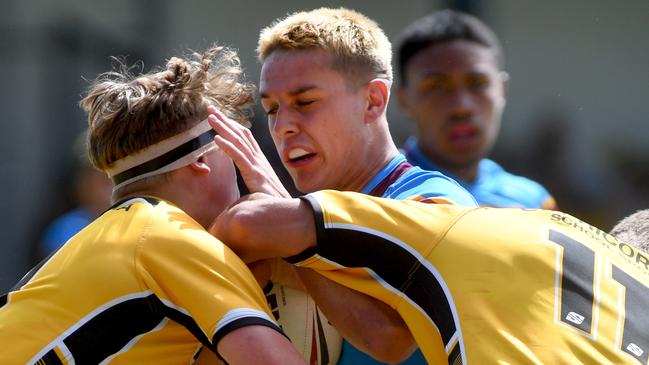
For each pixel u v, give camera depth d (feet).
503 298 28.66
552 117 119.75
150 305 30.60
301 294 35.29
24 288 31.91
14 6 108.58
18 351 30.42
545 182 115.34
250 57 115.96
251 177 33.73
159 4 111.24
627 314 28.96
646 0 120.26
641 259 31.35
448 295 29.09
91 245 31.58
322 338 35.19
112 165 34.17
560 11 121.08
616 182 116.06
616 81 120.57
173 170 33.53
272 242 30.73
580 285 29.17
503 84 60.90
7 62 104.83
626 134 119.55
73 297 30.83
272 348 29.37
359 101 36.24
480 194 59.82
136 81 34.01
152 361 30.91
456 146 57.31
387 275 30.27
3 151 105.19
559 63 120.98
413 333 30.48
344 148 36.04
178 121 33.45
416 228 30.14
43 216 93.45
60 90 104.99
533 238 30.04
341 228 29.99
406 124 104.32
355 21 36.81
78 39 105.29
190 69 34.30
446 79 56.59
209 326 29.76
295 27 35.96
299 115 35.58
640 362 27.96
